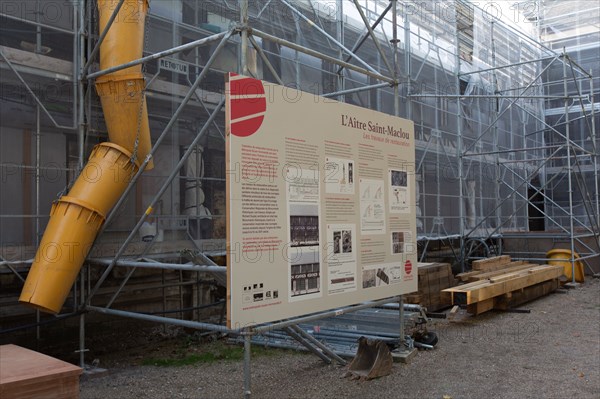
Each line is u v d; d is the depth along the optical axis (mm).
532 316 9758
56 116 7238
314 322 7820
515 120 19469
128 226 7855
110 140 7074
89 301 6734
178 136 8742
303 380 6004
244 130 4824
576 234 15195
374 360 6316
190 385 5906
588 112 19734
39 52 6965
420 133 13906
